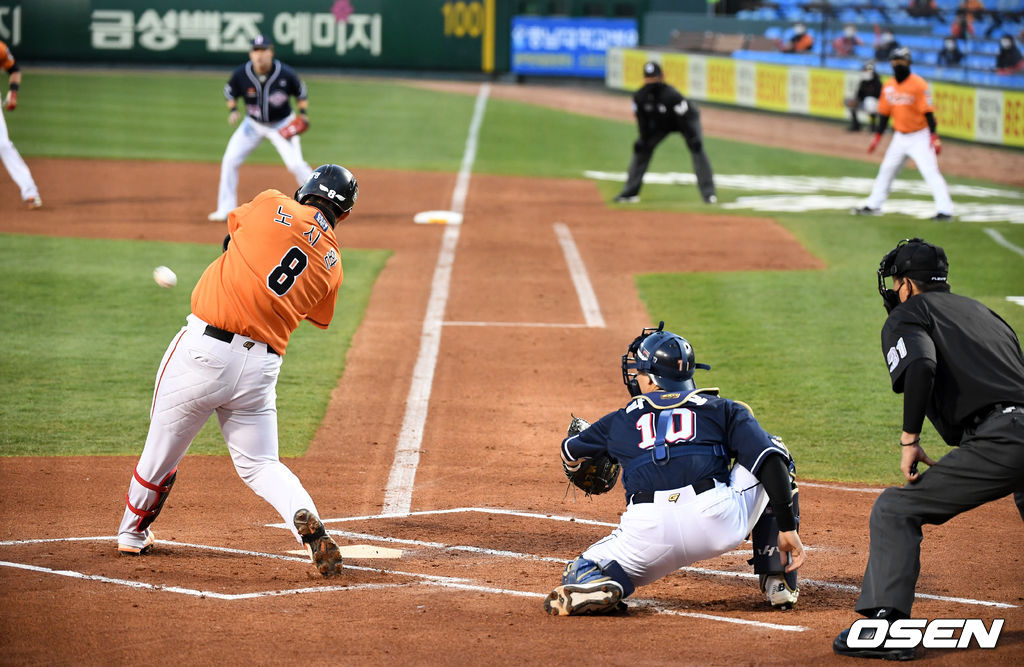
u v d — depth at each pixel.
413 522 24.53
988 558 22.59
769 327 43.41
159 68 151.38
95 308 44.00
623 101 139.50
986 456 17.42
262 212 20.38
